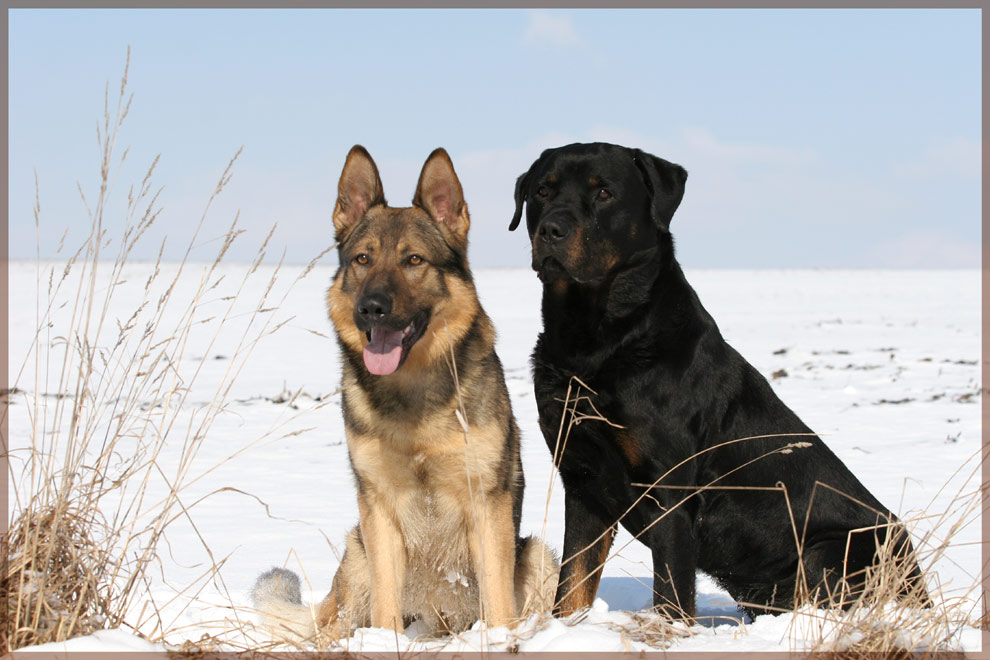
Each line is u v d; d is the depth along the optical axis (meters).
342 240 8.31
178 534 10.72
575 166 7.88
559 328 7.78
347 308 7.79
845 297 75.81
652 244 7.88
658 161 8.00
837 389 24.41
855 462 14.62
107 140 6.27
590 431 7.60
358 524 7.95
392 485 7.42
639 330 7.51
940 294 80.31
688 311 7.75
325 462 15.51
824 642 5.87
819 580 7.54
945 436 17.22
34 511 6.21
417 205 8.18
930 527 10.51
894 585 6.16
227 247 6.71
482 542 7.04
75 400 6.18
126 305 52.16
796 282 102.75
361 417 7.44
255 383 26.95
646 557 10.58
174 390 6.72
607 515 7.91
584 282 7.52
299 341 40.50
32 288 62.50
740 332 43.50
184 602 7.88
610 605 8.77
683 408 7.44
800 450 7.92
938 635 5.98
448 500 7.59
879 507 8.09
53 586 5.93
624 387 7.44
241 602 8.01
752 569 7.96
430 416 7.29
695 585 7.55
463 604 8.06
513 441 7.88
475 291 8.17
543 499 12.62
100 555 6.29
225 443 17.08
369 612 7.86
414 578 7.87
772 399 8.11
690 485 7.46
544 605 7.78
